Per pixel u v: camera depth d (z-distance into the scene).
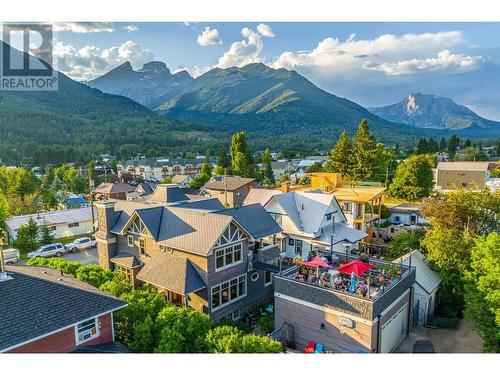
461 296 25.00
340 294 19.11
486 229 26.39
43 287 15.25
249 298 26.55
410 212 48.47
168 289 22.88
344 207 42.38
